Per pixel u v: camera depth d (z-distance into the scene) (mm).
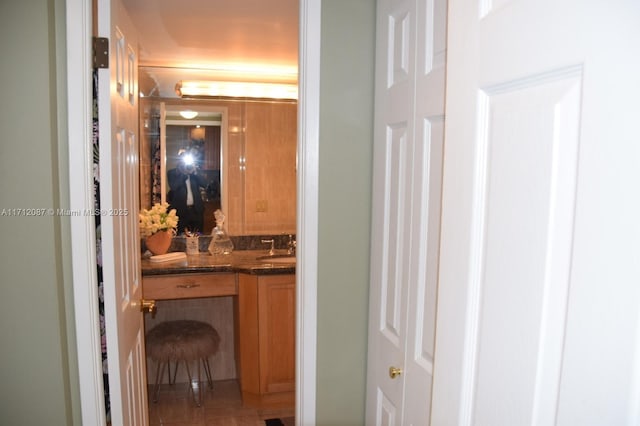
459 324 756
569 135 519
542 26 555
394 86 1306
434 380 851
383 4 1382
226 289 2896
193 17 2215
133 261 1730
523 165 597
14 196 1235
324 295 1507
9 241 1240
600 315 474
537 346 573
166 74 3078
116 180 1426
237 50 2766
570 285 516
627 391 446
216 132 3201
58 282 1291
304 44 1421
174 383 3264
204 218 3252
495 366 661
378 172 1430
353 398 1569
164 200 3174
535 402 577
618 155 448
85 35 1284
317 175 1461
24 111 1227
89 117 1310
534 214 577
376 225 1444
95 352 1366
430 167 1103
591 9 478
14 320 1266
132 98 1734
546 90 556
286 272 2799
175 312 3215
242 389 2895
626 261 442
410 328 1195
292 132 3295
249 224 3311
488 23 668
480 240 699
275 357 2854
